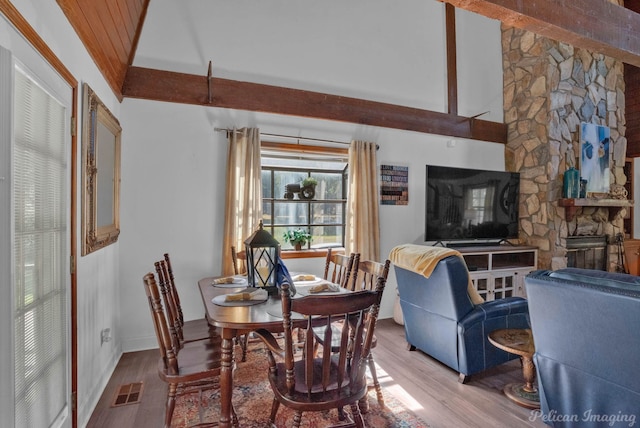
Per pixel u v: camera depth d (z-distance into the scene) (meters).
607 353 1.59
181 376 1.69
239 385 2.45
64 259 1.73
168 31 3.26
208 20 3.41
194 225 3.33
